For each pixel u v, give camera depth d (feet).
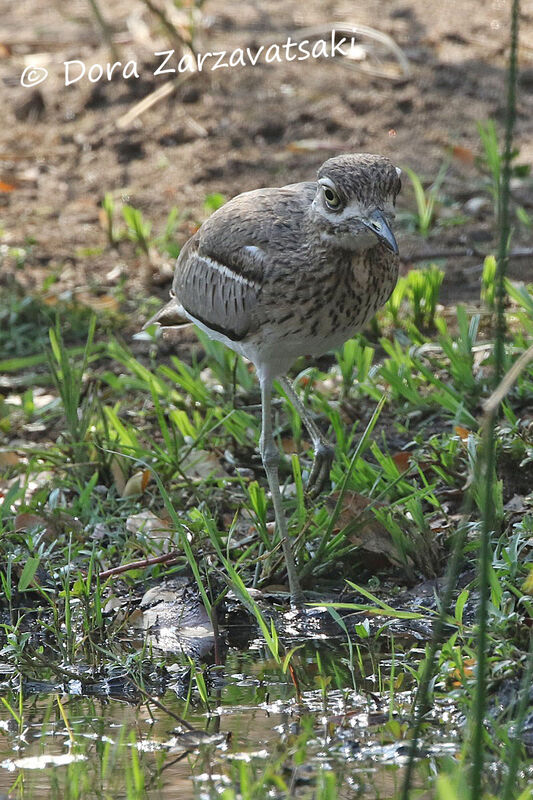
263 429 30.27
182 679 27.14
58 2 69.82
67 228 51.67
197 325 33.22
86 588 29.14
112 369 42.60
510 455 32.73
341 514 31.24
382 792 21.85
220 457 36.37
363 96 57.41
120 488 35.27
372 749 23.45
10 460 37.14
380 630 27.84
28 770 23.15
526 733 22.89
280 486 34.68
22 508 33.06
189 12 60.34
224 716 25.08
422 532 30.78
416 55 60.18
